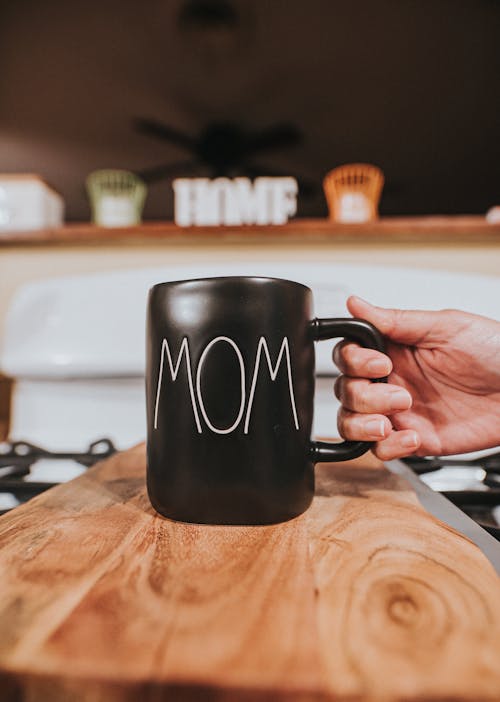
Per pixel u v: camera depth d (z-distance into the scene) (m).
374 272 0.94
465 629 0.17
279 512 0.29
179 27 1.73
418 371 0.45
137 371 0.92
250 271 0.99
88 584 0.21
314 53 1.86
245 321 0.28
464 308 0.93
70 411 0.94
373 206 1.10
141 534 0.27
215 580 0.21
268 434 0.28
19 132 2.38
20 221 1.08
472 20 1.69
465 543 0.26
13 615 0.18
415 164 2.62
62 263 1.07
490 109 2.17
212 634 0.17
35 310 0.93
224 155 2.16
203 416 0.28
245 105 2.19
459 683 0.14
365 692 0.14
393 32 1.75
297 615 0.18
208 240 1.04
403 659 0.15
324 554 0.24
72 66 1.93
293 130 2.07
